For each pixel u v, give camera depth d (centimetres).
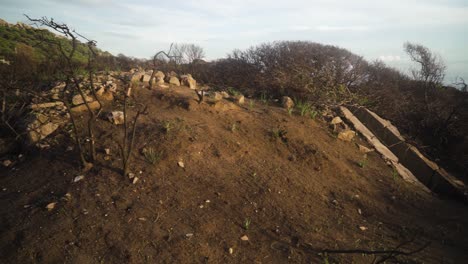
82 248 301
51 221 326
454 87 1129
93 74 662
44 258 288
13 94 562
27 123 480
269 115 647
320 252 343
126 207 355
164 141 466
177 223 348
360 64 958
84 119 514
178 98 614
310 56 919
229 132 548
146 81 688
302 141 577
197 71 1002
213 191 411
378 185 539
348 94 848
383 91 932
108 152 435
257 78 898
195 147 476
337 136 650
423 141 895
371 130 795
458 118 927
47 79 663
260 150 530
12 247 298
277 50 969
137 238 318
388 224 436
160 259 301
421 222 458
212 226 354
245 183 442
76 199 357
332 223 407
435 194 587
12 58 705
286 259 328
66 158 429
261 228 368
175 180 412
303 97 797
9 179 400
